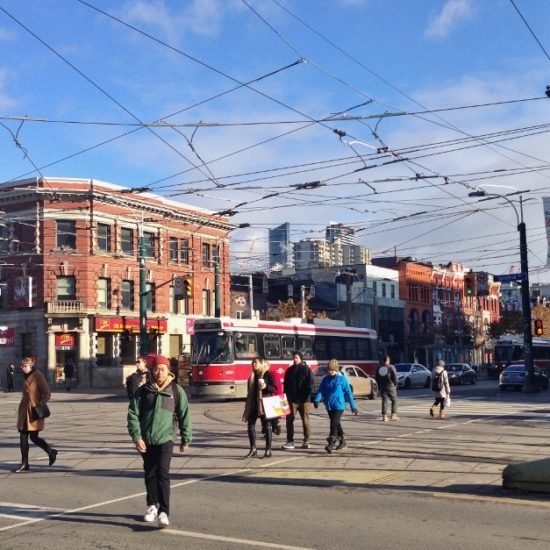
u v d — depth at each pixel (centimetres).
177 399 834
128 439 1647
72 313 4819
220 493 995
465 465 1190
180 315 5516
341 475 1113
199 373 2988
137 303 5197
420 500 923
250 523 810
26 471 1230
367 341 3959
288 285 6925
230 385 2972
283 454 1362
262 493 990
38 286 4847
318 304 7238
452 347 8731
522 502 901
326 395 1390
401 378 4256
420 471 1138
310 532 765
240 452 1395
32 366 1252
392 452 1357
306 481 1070
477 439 1554
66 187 4834
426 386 4478
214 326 3012
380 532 761
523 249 3709
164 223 5431
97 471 1212
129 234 5212
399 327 8081
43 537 760
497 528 772
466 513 846
